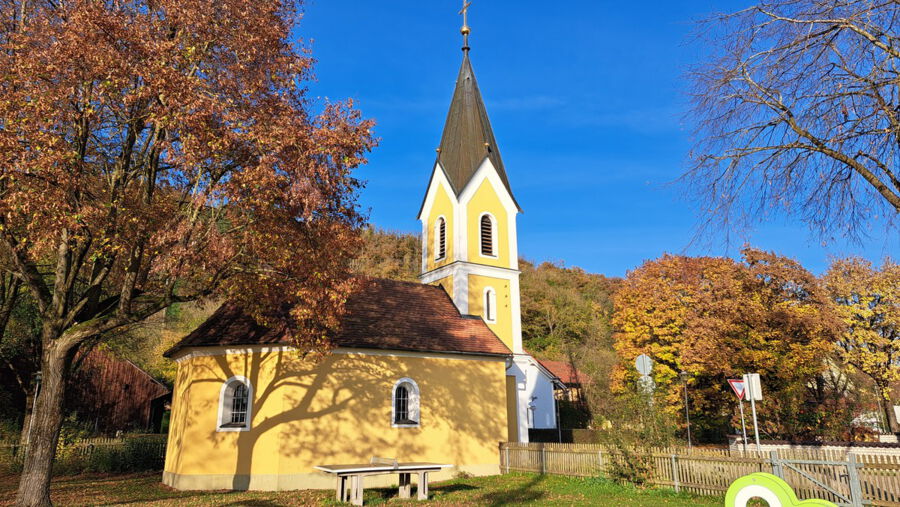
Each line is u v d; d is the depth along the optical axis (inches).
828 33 395.2
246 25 528.4
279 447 746.8
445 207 1302.9
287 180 502.9
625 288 1716.3
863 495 516.4
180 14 486.6
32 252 454.0
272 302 639.8
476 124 1343.5
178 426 800.9
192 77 480.4
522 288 2758.4
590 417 2018.9
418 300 1067.9
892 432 1285.7
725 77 430.6
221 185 494.6
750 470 576.4
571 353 2418.8
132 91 470.6
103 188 562.6
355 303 938.7
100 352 1384.1
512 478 835.4
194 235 502.6
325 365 802.8
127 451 965.2
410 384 874.1
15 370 1087.6
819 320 1256.8
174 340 1910.7
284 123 511.2
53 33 468.4
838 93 389.7
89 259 552.4
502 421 944.9
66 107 467.5
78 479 849.5
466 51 1438.2
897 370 1221.1
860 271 1309.1
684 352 1395.2
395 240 3070.9
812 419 1272.1
